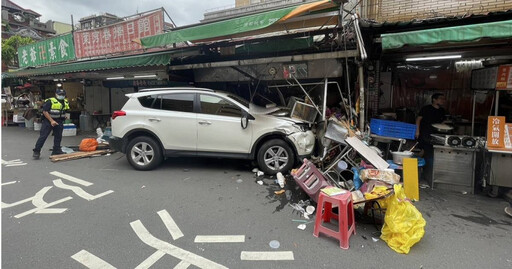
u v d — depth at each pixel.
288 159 5.14
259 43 6.71
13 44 19.47
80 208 3.79
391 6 7.04
